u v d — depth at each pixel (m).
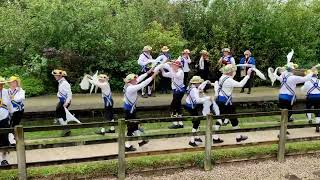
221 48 13.50
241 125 9.82
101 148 7.81
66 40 11.72
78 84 11.62
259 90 13.20
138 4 14.04
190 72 13.08
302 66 14.32
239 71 12.28
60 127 6.43
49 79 11.54
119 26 12.08
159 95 11.73
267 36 14.19
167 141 8.34
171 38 12.46
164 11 13.98
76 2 12.07
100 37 11.94
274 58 14.42
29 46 11.59
